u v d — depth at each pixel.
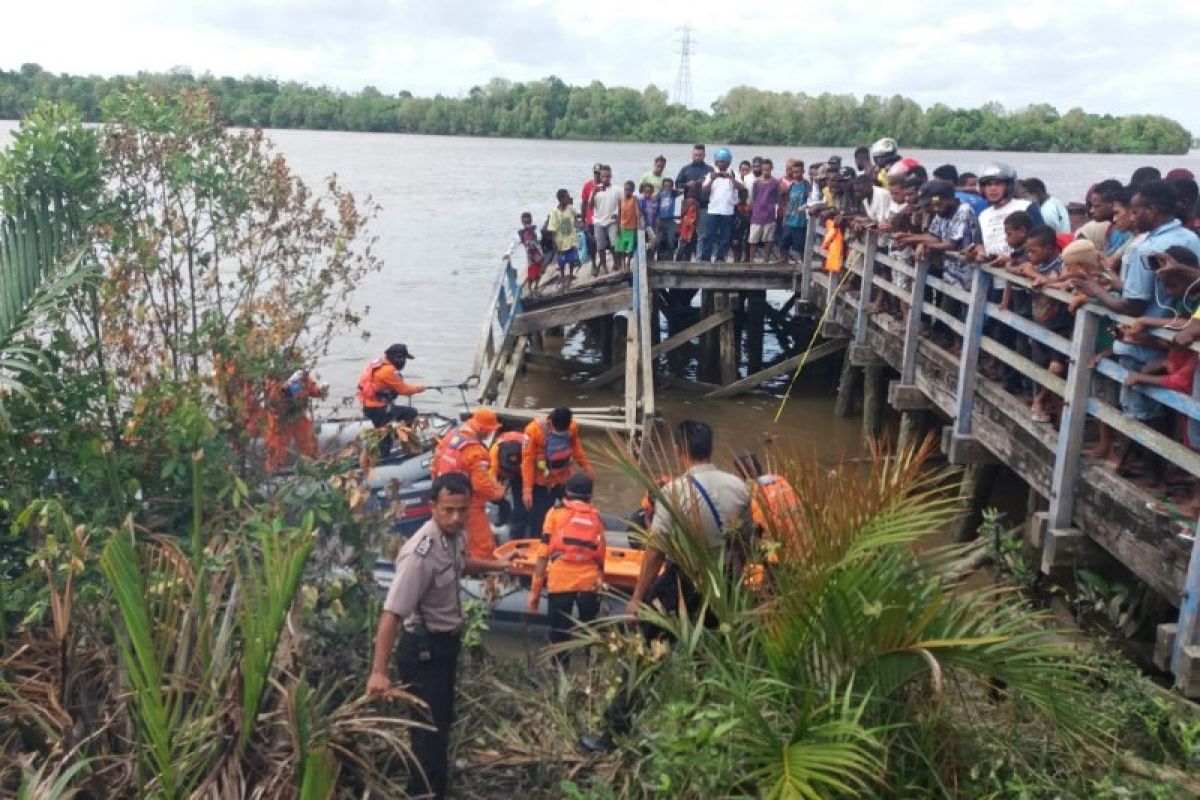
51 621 5.23
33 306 5.62
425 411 14.54
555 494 9.05
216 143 6.88
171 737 4.20
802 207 14.86
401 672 4.77
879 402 12.30
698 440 5.08
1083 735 4.20
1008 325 7.87
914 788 4.18
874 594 4.01
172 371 6.23
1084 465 6.36
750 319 17.42
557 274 17.64
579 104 102.19
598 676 5.34
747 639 4.44
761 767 3.91
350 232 7.07
